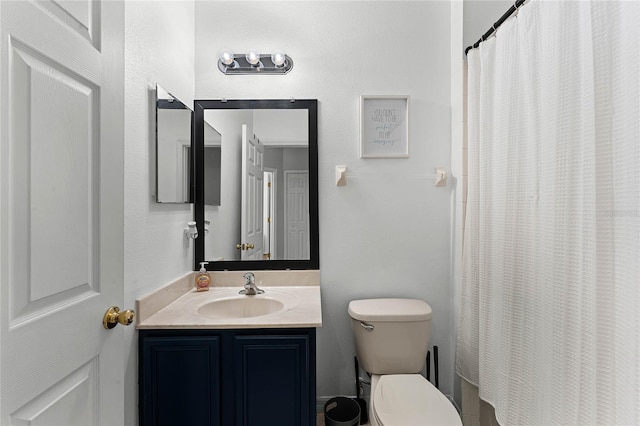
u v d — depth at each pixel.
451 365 1.84
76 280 0.71
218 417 1.26
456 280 1.77
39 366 0.61
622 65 0.83
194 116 1.81
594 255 0.90
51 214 0.64
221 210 1.84
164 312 1.38
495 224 1.39
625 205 0.83
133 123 1.22
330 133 1.84
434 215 1.85
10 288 0.56
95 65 0.77
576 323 0.98
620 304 0.84
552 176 1.07
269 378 1.27
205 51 1.82
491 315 1.42
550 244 1.08
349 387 1.83
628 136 0.82
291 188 1.84
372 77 1.84
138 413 1.25
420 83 1.85
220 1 1.83
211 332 1.27
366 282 1.85
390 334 1.60
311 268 1.84
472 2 1.72
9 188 0.56
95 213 0.78
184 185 1.65
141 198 1.27
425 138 1.85
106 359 0.81
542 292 1.12
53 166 0.65
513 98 1.29
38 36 0.61
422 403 1.32
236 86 1.83
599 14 0.89
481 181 1.48
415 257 1.85
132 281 1.21
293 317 1.33
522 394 1.23
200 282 1.69
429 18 1.85
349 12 1.84
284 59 1.77
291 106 1.83
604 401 0.88
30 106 0.60
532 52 1.16
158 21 1.41
